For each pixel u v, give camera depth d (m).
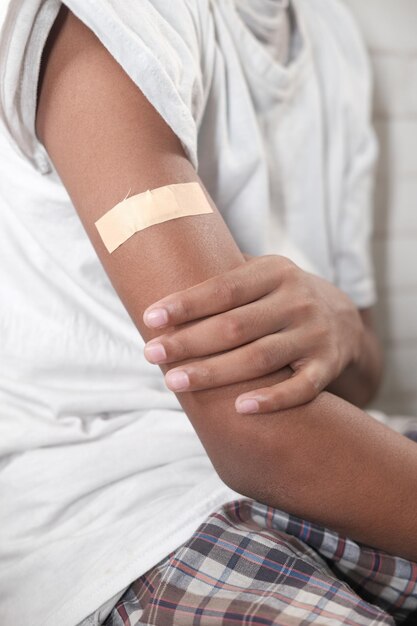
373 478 0.62
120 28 0.64
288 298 0.65
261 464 0.62
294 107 0.86
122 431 0.72
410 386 1.25
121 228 0.63
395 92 1.11
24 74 0.65
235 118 0.78
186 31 0.70
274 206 0.86
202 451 0.71
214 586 0.63
